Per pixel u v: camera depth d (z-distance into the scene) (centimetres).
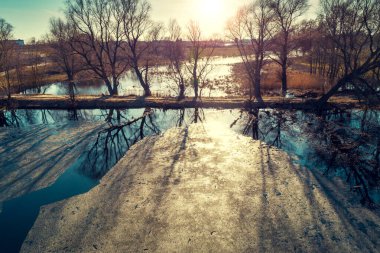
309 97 3119
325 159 1703
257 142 1969
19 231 1171
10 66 4909
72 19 3456
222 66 6600
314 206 1233
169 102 3152
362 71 2717
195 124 2459
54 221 1197
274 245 1028
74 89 4656
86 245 1059
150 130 2427
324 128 2248
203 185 1431
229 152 1816
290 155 1742
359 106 2791
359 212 1191
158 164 1681
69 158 1880
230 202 1284
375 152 1786
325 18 3472
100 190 1420
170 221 1171
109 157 1886
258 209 1227
